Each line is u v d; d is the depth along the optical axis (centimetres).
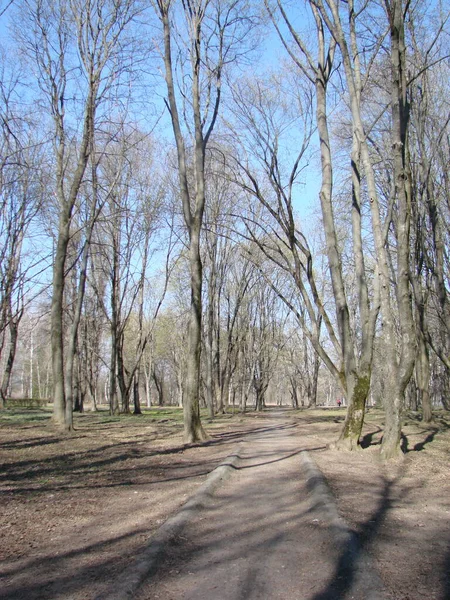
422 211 2017
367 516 607
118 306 3127
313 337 1401
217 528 567
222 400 3481
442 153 1992
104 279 3384
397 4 1116
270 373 5075
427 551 480
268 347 4678
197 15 1566
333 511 595
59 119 1767
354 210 1311
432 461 1085
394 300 3003
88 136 1784
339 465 1014
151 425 2100
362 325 1253
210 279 3155
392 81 1148
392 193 1298
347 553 453
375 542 504
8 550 495
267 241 3072
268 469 973
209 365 3089
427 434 1731
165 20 1524
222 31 1598
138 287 3161
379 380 4319
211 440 1526
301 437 1623
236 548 495
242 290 3650
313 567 439
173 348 5669
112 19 1742
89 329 3906
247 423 2386
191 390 1507
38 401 4272
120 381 3181
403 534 536
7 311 2962
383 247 1167
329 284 3769
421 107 1911
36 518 616
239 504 682
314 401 4934
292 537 526
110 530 563
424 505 682
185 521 575
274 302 4525
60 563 456
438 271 2053
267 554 476
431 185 2019
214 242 3119
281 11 1326
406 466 1016
